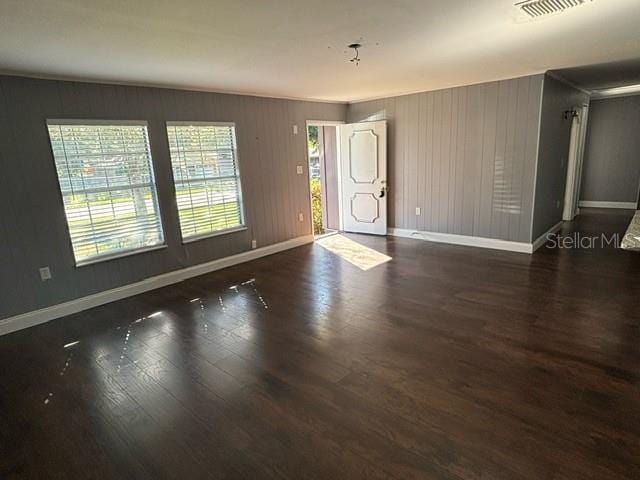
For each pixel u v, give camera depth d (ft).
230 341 10.27
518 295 12.37
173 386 8.38
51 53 9.27
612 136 26.53
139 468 6.22
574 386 7.70
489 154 17.34
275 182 18.71
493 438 6.45
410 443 6.44
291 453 6.36
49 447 6.79
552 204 19.62
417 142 19.60
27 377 9.05
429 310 11.57
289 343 10.00
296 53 10.36
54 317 12.30
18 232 11.47
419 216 20.42
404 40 9.51
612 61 13.46
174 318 11.92
